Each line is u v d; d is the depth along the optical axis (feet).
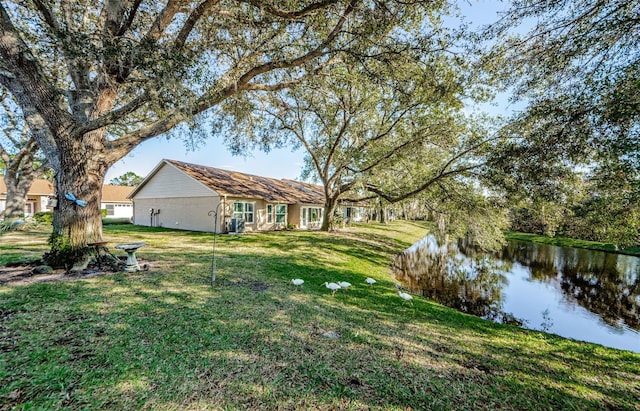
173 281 17.88
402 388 9.01
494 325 17.16
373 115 43.21
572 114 14.65
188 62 15.70
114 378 8.14
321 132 52.60
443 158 41.29
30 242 29.71
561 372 11.34
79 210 18.66
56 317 11.64
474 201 38.78
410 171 44.60
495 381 10.11
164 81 15.20
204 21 20.34
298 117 47.42
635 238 15.85
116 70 18.11
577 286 37.68
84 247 18.80
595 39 13.66
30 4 18.92
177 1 17.65
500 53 16.94
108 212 92.17
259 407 7.57
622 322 25.48
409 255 52.06
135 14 19.69
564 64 14.97
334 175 56.90
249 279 20.10
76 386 7.66
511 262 52.54
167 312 13.09
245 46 21.33
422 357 11.37
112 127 32.04
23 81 14.98
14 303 12.66
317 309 15.60
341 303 17.40
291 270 24.49
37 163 53.88
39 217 52.21
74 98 20.01
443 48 20.61
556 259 56.24
